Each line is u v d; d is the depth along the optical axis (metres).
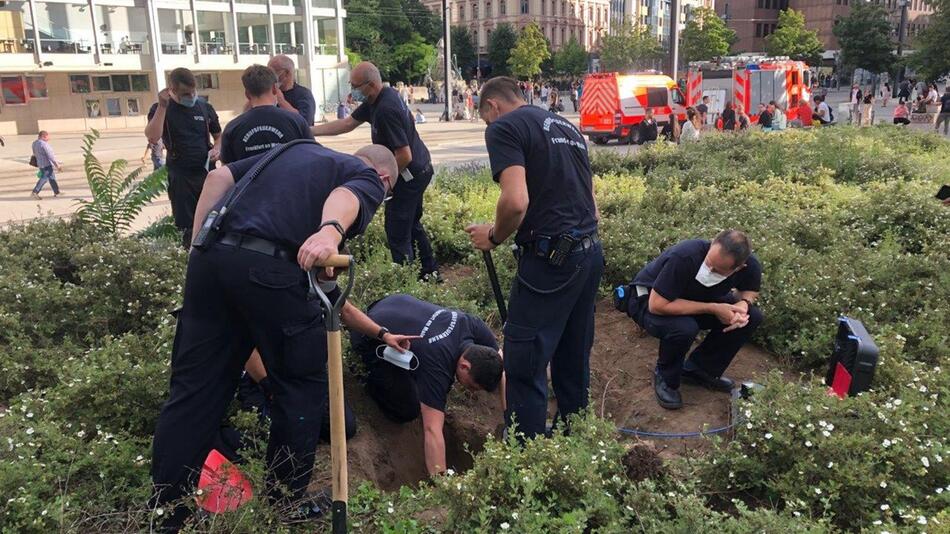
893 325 5.04
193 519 2.79
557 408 4.13
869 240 7.44
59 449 3.09
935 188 9.28
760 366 4.95
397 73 77.44
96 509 2.82
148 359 4.00
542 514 2.76
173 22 40.97
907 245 7.18
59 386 3.67
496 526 2.85
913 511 2.89
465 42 87.38
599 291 5.97
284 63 5.98
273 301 2.73
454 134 31.34
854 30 48.72
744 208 7.70
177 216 6.69
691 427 4.27
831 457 3.22
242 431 3.44
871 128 16.83
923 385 3.96
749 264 4.43
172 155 6.53
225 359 2.90
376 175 2.98
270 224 2.73
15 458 2.99
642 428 4.36
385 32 77.25
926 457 3.14
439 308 4.20
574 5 96.56
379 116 5.53
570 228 3.53
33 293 4.78
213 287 2.78
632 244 6.14
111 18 38.75
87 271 5.12
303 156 2.94
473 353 3.90
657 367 4.60
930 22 31.44
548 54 70.44
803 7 95.81
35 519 2.68
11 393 4.04
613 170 11.79
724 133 15.84
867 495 3.08
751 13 94.75
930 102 30.84
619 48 59.44
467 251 7.07
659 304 4.36
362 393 4.38
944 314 5.08
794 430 3.37
